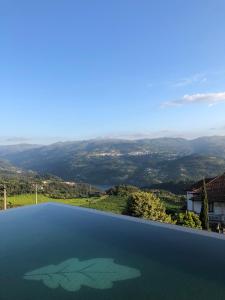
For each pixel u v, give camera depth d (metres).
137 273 4.32
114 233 6.23
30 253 5.21
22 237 6.09
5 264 4.75
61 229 6.62
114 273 4.34
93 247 5.45
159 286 3.91
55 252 5.22
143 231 6.32
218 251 5.08
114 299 3.64
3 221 7.39
